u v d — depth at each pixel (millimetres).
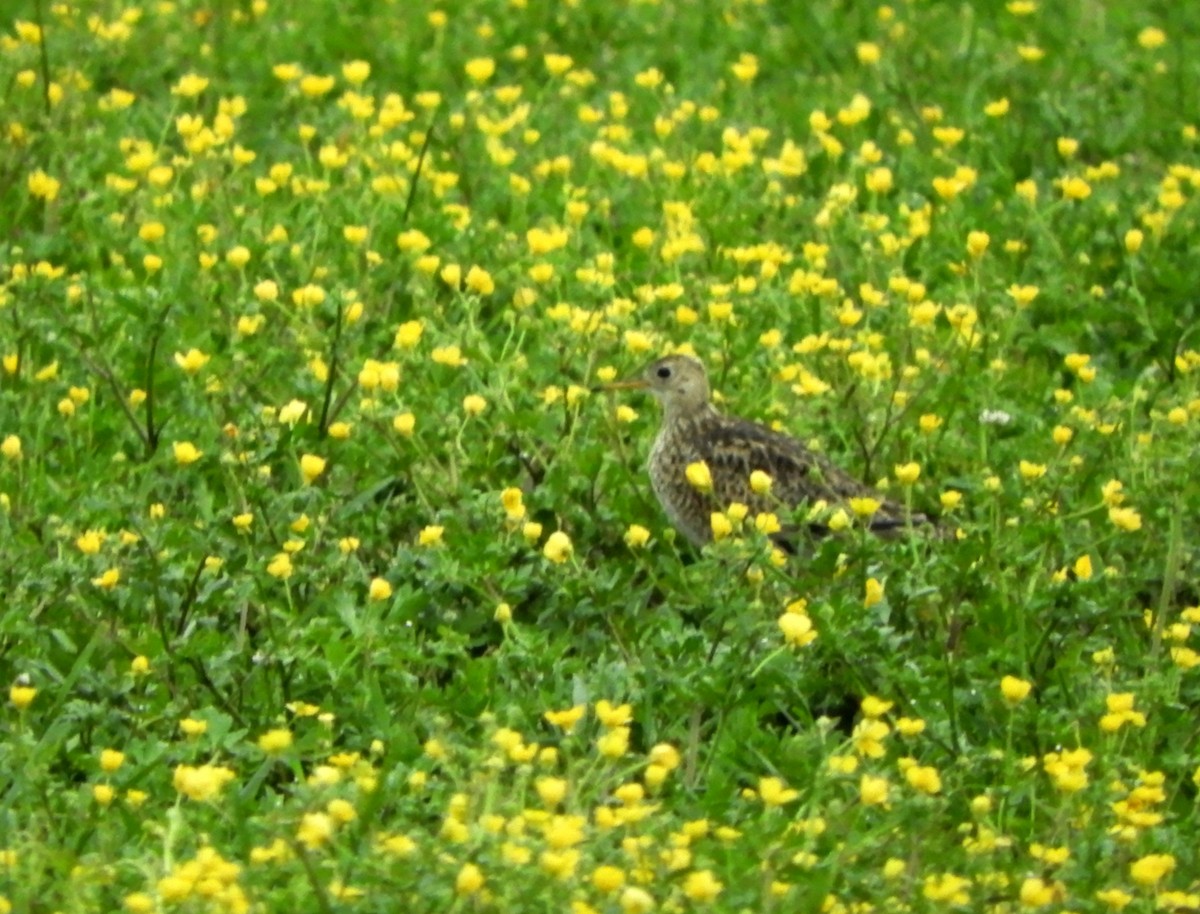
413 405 12789
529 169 16578
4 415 12648
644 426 13398
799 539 11547
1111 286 15414
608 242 15586
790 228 15867
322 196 14945
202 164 15469
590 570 11523
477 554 11117
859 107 16312
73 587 10672
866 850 9188
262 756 9945
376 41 18781
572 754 9734
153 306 13438
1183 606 11938
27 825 9344
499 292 14664
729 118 17812
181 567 10859
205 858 8484
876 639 10586
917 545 11305
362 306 13516
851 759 9500
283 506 11367
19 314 13391
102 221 15031
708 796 9719
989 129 17797
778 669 10422
